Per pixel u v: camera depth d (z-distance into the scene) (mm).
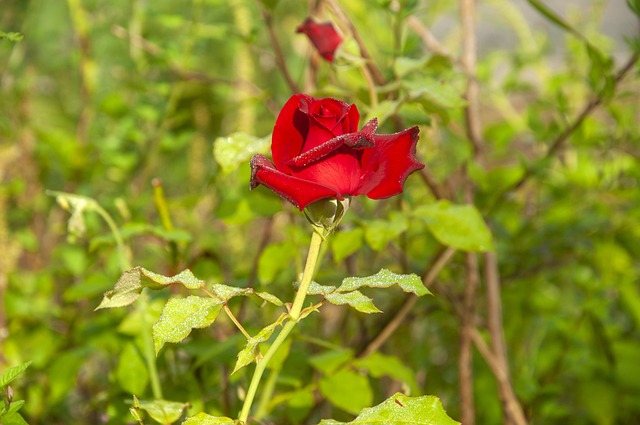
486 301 1206
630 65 1103
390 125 1115
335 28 1007
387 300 1340
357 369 994
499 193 1255
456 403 1468
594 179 1449
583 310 1381
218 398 1062
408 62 1029
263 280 1067
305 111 729
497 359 1184
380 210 1254
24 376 1182
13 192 1396
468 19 1248
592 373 1354
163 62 1448
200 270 1082
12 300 1240
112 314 1123
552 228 1385
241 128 1494
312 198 718
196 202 1121
